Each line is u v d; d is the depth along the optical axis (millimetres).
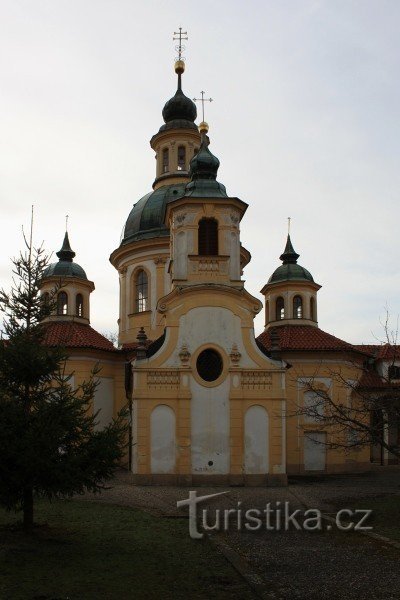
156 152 57344
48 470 17891
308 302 50375
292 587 14867
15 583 14359
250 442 35281
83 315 49438
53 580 14719
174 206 38156
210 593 14297
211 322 36344
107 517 23484
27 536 18969
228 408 35469
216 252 37875
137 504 27312
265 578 15609
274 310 51031
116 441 19297
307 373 45062
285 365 36094
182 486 34219
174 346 35906
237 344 36219
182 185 53062
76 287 48969
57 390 19344
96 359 44875
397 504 25828
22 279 20078
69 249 51688
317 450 44094
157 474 34656
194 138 56406
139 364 35500
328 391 44625
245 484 34781
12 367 18891
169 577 15445
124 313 51188
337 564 17031
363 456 45312
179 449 34844
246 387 35844
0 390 18891
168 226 46188
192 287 36438
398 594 14328
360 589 14719
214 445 35094
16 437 17703
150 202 51750
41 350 19359
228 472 34844
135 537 19922
